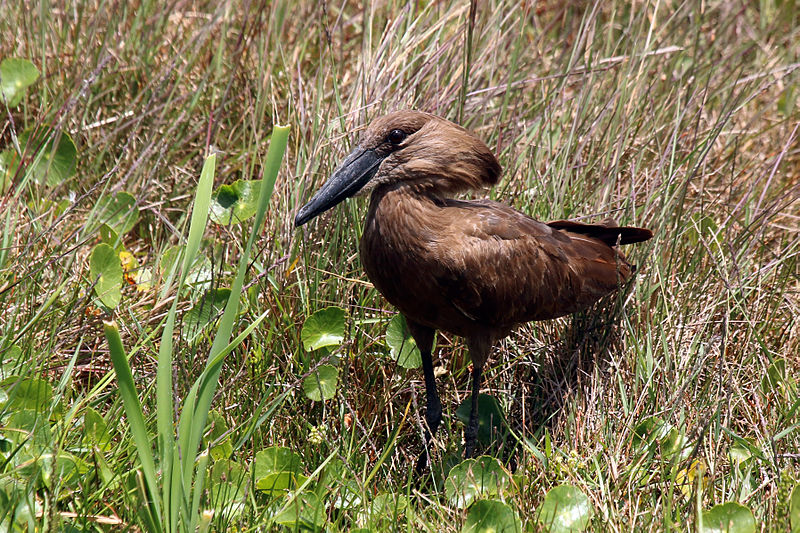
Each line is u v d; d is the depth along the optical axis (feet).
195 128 37.68
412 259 28.04
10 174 32.94
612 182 34.83
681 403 28.94
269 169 21.40
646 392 29.71
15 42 37.99
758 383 30.17
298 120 35.04
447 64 36.78
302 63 40.42
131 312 29.50
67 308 28.71
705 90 36.09
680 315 32.01
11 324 27.20
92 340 29.48
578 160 36.22
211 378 21.42
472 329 29.25
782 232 37.11
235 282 21.48
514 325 31.76
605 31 44.04
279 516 23.52
